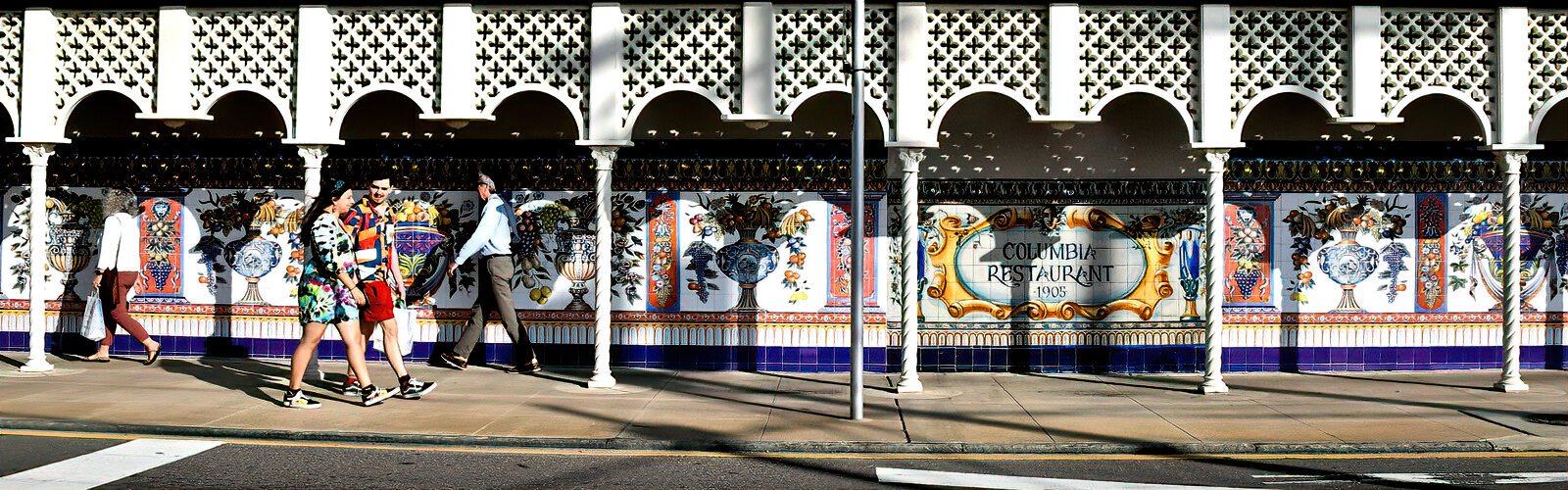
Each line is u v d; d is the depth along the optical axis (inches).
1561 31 451.2
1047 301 526.3
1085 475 321.4
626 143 450.3
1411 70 448.5
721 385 482.0
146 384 455.2
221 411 395.5
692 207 528.4
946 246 526.0
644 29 451.5
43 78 460.4
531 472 317.4
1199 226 526.0
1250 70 449.1
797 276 526.9
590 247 531.2
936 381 498.6
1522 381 487.8
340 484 299.1
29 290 541.6
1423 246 529.0
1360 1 445.4
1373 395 459.2
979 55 446.6
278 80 456.1
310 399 416.5
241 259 542.6
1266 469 330.3
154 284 544.7
